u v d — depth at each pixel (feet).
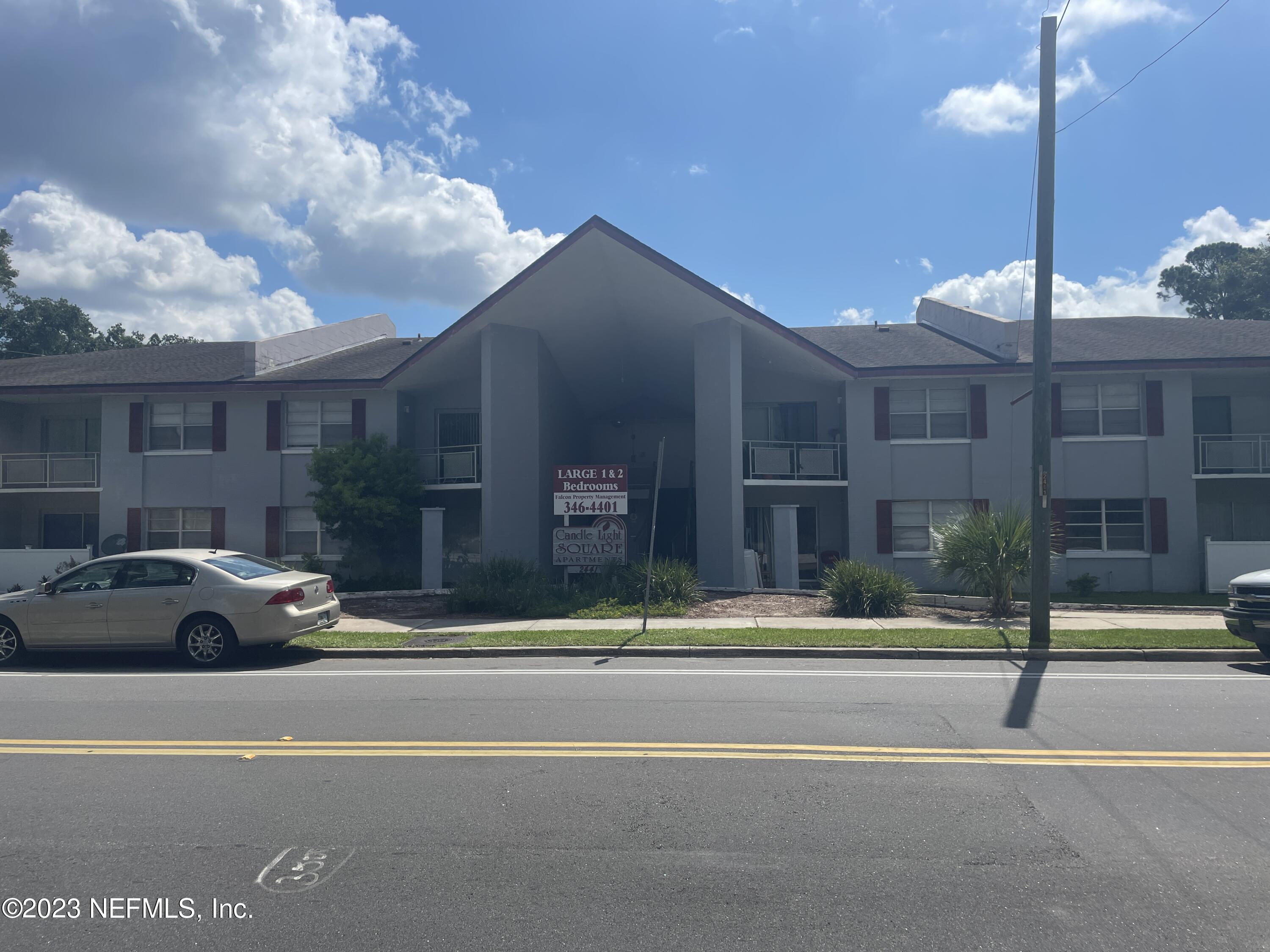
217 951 12.24
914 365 69.46
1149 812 17.22
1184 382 69.00
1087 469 69.67
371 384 72.43
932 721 24.66
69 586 36.73
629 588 53.31
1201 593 66.74
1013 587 50.44
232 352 85.97
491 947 12.20
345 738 23.17
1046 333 39.14
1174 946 12.16
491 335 68.03
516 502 68.18
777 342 68.23
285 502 74.54
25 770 20.51
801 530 78.43
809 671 33.71
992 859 15.02
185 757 21.43
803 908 13.29
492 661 37.14
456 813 17.39
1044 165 39.40
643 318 69.97
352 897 13.74
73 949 12.35
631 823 16.78
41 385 74.59
